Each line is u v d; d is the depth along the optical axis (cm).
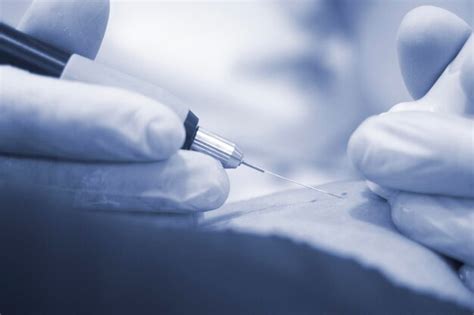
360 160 23
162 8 35
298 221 23
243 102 36
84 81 23
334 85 37
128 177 23
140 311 13
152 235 15
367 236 22
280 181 35
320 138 37
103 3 26
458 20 25
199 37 36
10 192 15
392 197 24
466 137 22
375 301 15
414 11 26
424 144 22
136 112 22
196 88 36
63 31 25
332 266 15
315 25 36
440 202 22
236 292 14
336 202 25
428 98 25
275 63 36
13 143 22
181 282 14
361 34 36
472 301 19
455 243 22
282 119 36
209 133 25
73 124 22
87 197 23
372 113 37
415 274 20
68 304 13
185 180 23
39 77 22
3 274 14
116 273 14
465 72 23
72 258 14
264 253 15
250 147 36
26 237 14
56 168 23
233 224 22
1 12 33
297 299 14
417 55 25
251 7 35
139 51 35
